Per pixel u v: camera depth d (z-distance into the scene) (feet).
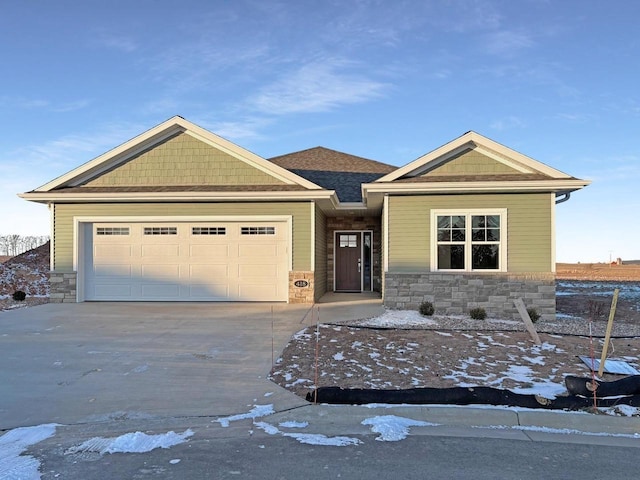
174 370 23.04
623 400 18.11
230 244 44.52
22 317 36.47
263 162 45.39
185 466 13.32
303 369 23.11
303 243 44.06
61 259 44.80
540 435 15.89
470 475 12.76
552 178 39.17
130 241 44.93
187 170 46.34
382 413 17.51
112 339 29.22
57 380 21.56
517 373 22.54
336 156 68.44
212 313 38.06
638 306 49.01
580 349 27.17
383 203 44.42
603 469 13.17
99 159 45.57
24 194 43.60
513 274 39.70
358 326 32.35
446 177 41.16
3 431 16.06
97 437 15.55
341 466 13.32
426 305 38.40
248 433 15.90
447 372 22.54
